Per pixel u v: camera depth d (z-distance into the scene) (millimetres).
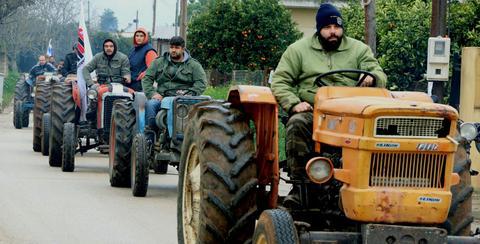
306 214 9297
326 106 8836
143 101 16766
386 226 8023
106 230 12523
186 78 17078
